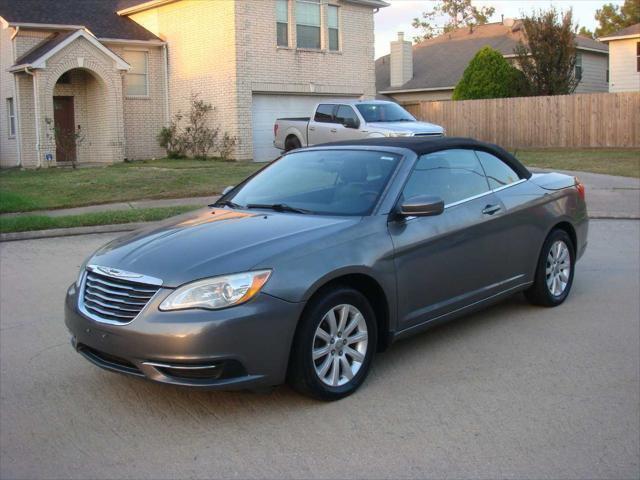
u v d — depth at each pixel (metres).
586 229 7.34
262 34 23.36
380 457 3.94
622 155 22.53
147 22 25.94
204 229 5.04
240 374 4.29
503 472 3.75
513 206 6.21
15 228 10.74
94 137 24.36
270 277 4.36
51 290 7.79
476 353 5.61
